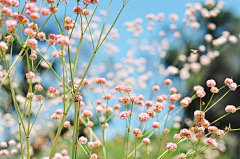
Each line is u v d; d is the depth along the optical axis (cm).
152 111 196
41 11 134
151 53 566
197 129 187
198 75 562
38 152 475
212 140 182
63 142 470
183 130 179
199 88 223
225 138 638
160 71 526
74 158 165
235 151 569
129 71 546
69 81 175
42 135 471
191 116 862
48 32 657
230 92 906
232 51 919
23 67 580
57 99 453
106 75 539
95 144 204
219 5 571
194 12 566
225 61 901
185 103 214
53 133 451
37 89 154
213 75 904
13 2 148
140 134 182
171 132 581
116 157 389
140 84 474
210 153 470
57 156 198
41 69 580
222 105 900
